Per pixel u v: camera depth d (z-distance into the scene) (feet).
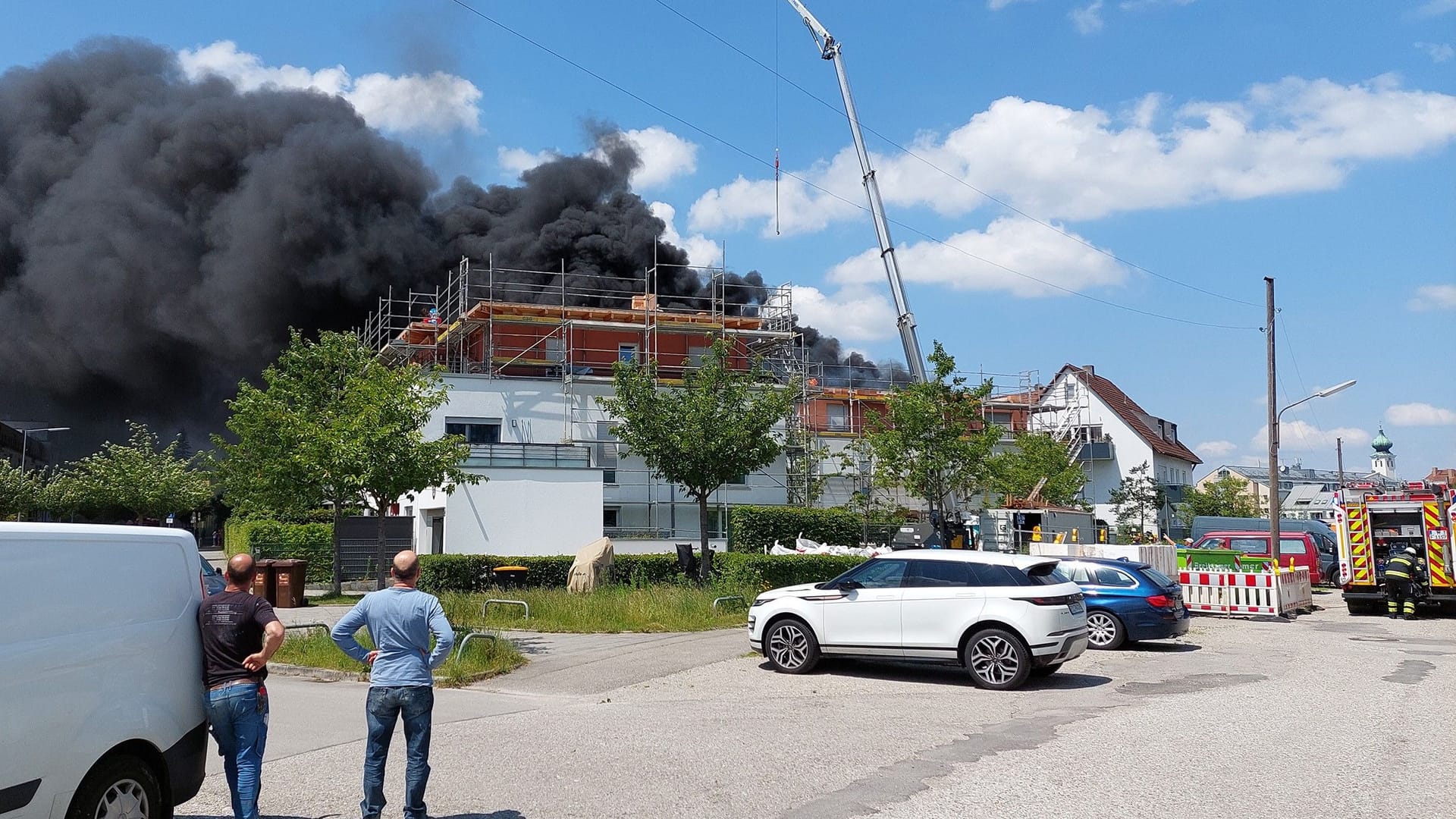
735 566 84.12
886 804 21.76
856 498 125.08
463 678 41.88
